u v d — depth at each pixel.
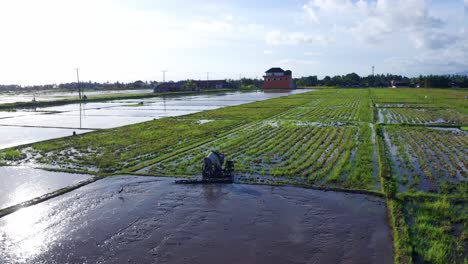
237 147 22.08
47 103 60.19
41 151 21.86
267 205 12.71
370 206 12.39
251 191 14.16
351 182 14.84
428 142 22.62
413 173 15.94
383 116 36.72
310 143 22.77
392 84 131.75
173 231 10.95
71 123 35.84
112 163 18.73
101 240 10.50
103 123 35.69
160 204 13.09
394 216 11.20
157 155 20.42
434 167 16.86
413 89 101.44
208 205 12.88
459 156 18.80
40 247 10.18
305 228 10.87
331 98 65.56
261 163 18.23
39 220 11.89
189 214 12.16
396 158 18.59
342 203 12.71
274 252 9.55
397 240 9.73
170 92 100.69
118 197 13.87
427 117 35.34
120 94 95.75
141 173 16.77
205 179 15.41
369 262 8.90
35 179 16.22
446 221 10.95
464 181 14.71
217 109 46.88
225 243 10.11
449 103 49.50
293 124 31.75
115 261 9.36
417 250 9.25
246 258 9.30
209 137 25.66
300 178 15.60
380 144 21.36
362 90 99.75
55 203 13.31
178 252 9.71
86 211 12.58
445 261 8.73
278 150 20.98
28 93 126.75
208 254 9.55
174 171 17.09
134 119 38.91
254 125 31.45
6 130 31.30
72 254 9.77
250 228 10.99
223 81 137.25
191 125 32.06
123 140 25.08
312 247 9.73
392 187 13.23
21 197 14.06
